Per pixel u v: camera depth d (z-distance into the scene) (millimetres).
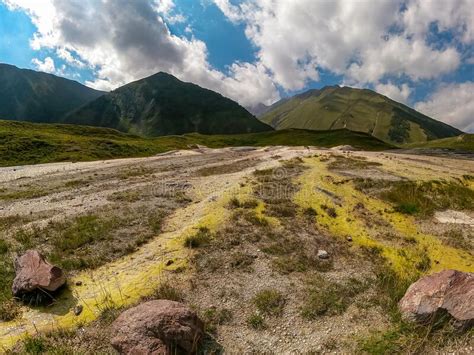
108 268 10953
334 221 15641
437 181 23109
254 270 10875
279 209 16250
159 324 6848
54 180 29734
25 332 7914
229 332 8062
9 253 12219
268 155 51344
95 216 15922
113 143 70438
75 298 9328
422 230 15594
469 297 7500
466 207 19266
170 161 47219
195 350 7195
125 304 8781
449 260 12516
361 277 10789
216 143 130250
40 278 9156
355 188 20984
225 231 13492
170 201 18875
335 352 7348
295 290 9797
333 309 8875
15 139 58938
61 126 99562
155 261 11234
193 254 11609
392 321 8133
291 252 12250
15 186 27125
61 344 7500
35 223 15492
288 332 8078
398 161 36438
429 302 7723
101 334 7758
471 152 80375
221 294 9492
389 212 17594
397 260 12219
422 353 6930
